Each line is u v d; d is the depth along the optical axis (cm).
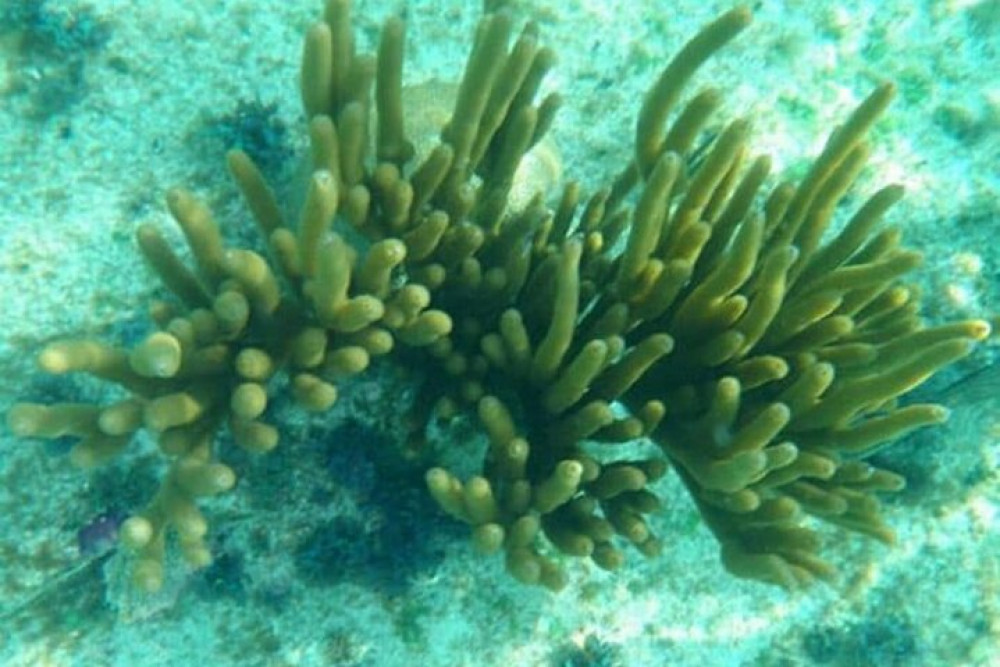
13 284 66
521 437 54
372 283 51
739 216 56
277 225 54
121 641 62
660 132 57
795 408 54
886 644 76
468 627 66
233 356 53
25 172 69
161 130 71
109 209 69
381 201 55
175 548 61
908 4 94
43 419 47
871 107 51
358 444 64
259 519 63
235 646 63
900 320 60
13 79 71
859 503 57
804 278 59
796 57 89
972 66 94
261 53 75
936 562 79
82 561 62
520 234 57
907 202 88
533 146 65
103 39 73
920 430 80
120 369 50
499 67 51
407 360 61
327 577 64
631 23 86
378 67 52
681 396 57
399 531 64
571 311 49
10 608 61
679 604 72
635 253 54
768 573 52
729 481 49
